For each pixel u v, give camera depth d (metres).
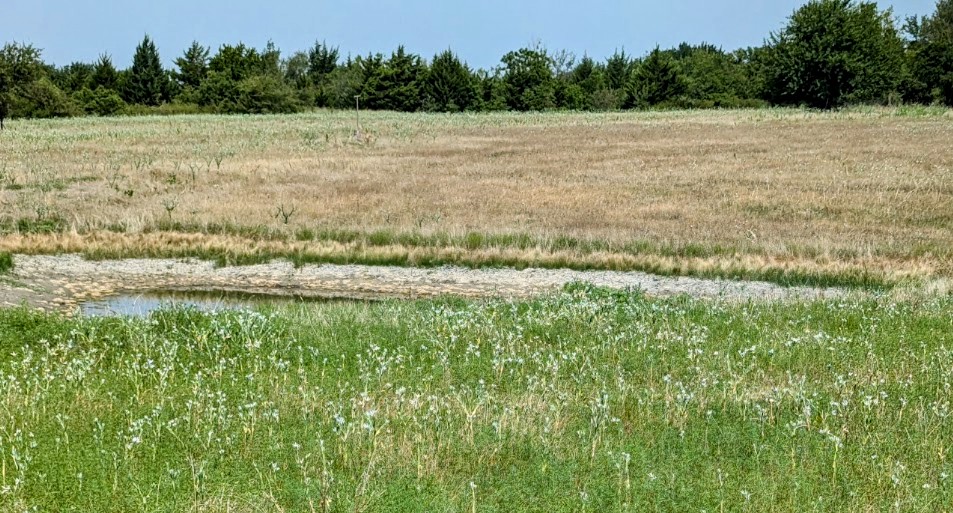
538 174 40.34
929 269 22.42
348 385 10.16
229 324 12.54
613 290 17.23
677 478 7.56
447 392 9.96
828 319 14.26
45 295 21.11
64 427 8.55
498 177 39.25
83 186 34.12
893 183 36.25
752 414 9.28
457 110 107.31
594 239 25.59
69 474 7.40
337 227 27.08
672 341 12.30
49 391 9.84
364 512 6.86
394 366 11.11
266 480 7.48
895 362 11.23
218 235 26.53
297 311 15.55
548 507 7.06
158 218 27.80
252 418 8.66
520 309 15.13
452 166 43.28
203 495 7.02
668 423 9.00
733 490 7.38
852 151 47.97
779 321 13.89
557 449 8.22
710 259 23.84
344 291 22.53
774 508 7.02
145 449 8.05
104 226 27.28
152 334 12.48
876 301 15.66
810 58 94.88
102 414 9.02
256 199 31.95
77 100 99.38
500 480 7.54
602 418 8.67
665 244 24.98
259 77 105.31
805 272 22.70
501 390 10.26
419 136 61.78
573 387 10.27
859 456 8.00
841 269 22.67
